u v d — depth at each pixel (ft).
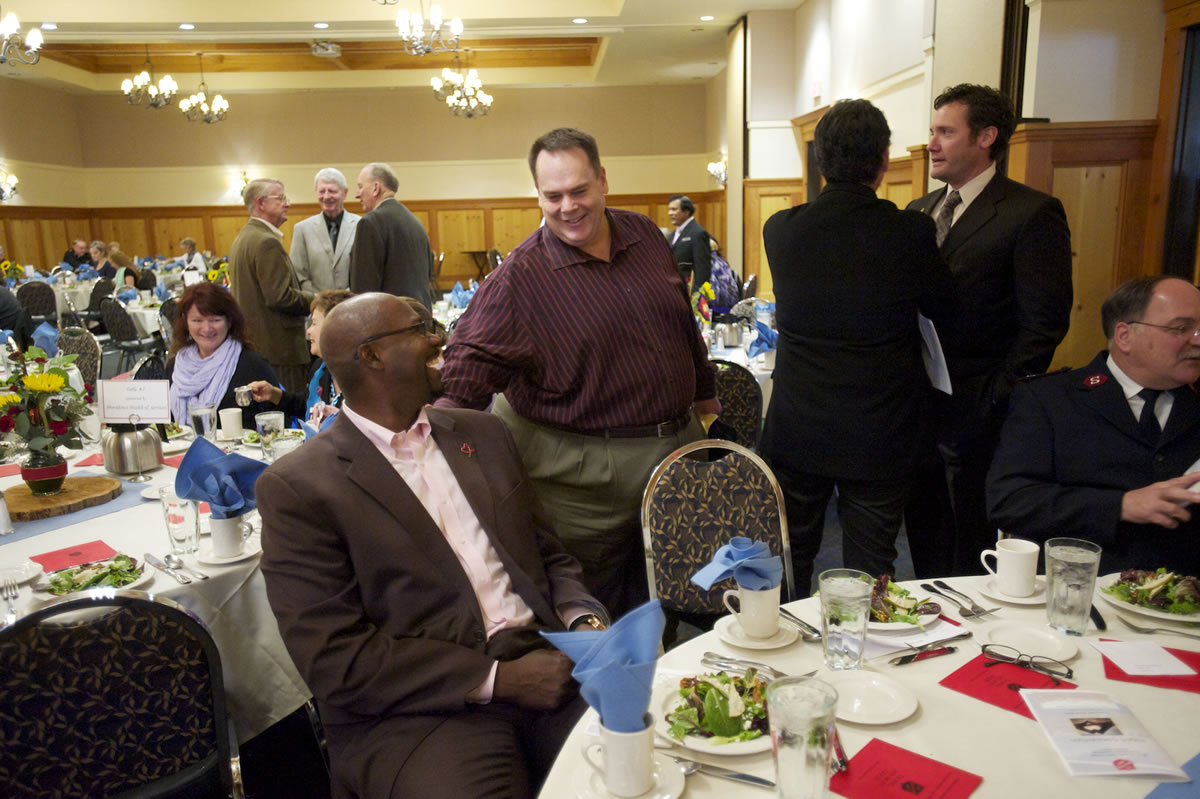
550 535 5.87
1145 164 14.60
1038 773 3.25
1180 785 3.15
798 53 30.40
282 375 14.82
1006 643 4.27
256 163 49.21
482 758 4.57
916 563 8.84
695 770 3.35
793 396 7.23
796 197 31.68
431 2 29.40
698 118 48.47
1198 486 5.21
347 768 4.70
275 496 4.83
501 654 5.11
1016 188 7.57
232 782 4.67
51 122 46.52
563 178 6.41
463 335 6.86
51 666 4.09
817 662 4.15
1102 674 3.98
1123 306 5.72
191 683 4.47
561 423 6.93
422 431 5.37
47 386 7.23
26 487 7.61
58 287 34.01
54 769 4.17
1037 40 14.40
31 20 28.32
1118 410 5.80
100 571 5.57
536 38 39.88
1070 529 5.64
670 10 30.01
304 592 4.74
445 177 49.49
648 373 6.84
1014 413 6.26
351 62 44.21
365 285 14.40
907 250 6.58
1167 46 14.10
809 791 2.91
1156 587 4.60
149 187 49.47
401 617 4.92
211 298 9.95
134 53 42.27
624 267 6.93
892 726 3.59
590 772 3.34
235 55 44.11
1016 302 7.56
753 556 4.39
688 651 4.34
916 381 6.97
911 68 21.06
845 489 7.26
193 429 9.14
